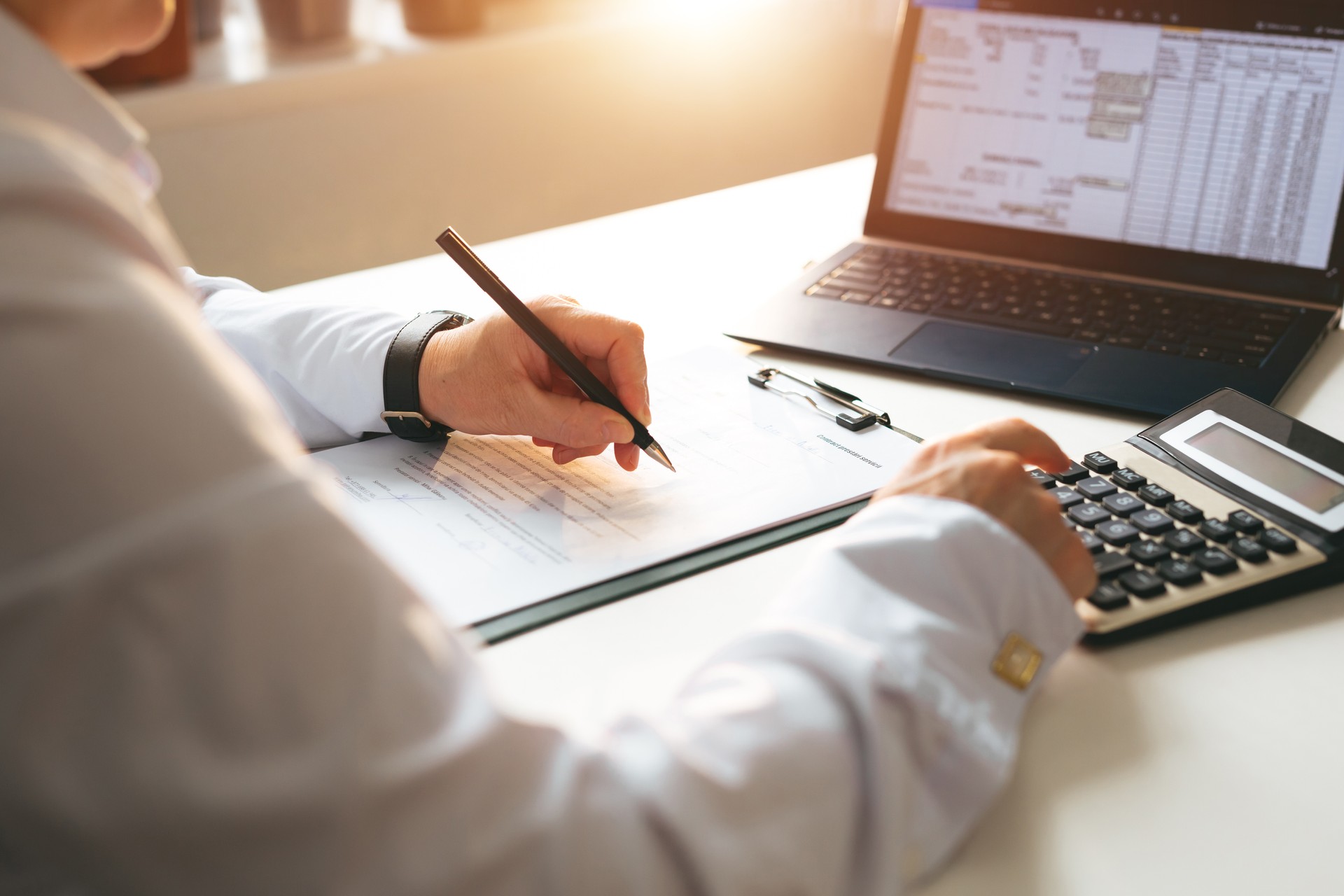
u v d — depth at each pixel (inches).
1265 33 34.2
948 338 33.4
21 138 12.7
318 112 65.5
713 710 16.1
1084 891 16.0
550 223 77.7
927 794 16.6
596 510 25.6
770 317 35.2
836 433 28.6
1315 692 19.7
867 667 16.5
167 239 14.6
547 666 20.8
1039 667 18.6
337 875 12.3
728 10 77.4
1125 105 36.3
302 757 12.2
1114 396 29.8
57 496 11.6
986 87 38.4
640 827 14.3
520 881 13.4
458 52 68.5
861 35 83.3
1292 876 16.2
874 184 40.3
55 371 11.6
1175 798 17.5
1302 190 33.9
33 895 12.8
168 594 11.7
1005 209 38.2
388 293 38.4
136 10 16.7
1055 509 20.3
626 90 76.2
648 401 27.6
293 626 12.3
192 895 12.1
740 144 82.9
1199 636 21.3
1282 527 23.0
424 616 13.9
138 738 11.7
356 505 26.0
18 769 11.6
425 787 12.8
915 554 18.5
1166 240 35.9
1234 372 30.5
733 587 22.9
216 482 12.2
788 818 15.1
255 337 30.6
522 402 27.2
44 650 11.5
